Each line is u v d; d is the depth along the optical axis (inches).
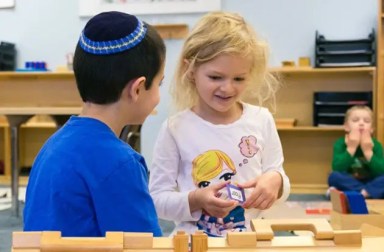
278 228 21.3
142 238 20.0
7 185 142.2
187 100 44.1
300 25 141.0
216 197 37.8
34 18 152.8
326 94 135.6
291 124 134.3
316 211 103.5
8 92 147.9
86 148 27.2
